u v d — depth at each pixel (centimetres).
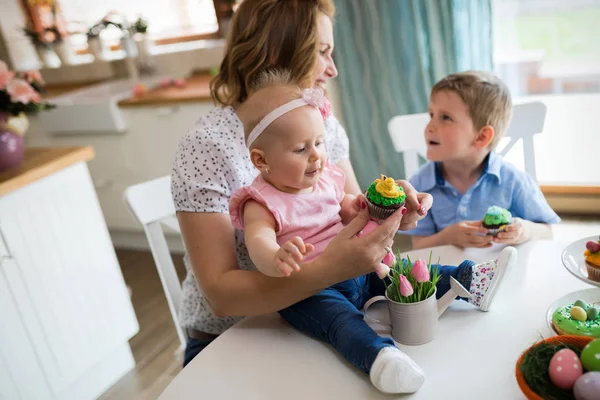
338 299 95
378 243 87
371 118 272
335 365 88
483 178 148
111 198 324
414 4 237
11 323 170
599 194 260
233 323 121
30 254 175
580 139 286
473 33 235
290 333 99
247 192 98
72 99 317
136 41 325
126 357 216
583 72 254
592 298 91
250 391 85
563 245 114
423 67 247
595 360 68
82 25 363
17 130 188
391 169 280
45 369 181
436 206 156
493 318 94
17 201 170
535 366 71
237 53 108
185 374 91
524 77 263
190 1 329
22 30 346
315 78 113
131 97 292
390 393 79
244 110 99
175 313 141
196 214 105
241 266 118
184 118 276
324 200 106
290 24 105
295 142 93
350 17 254
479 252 117
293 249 79
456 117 141
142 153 298
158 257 138
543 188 271
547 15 245
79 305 192
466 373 82
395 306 88
